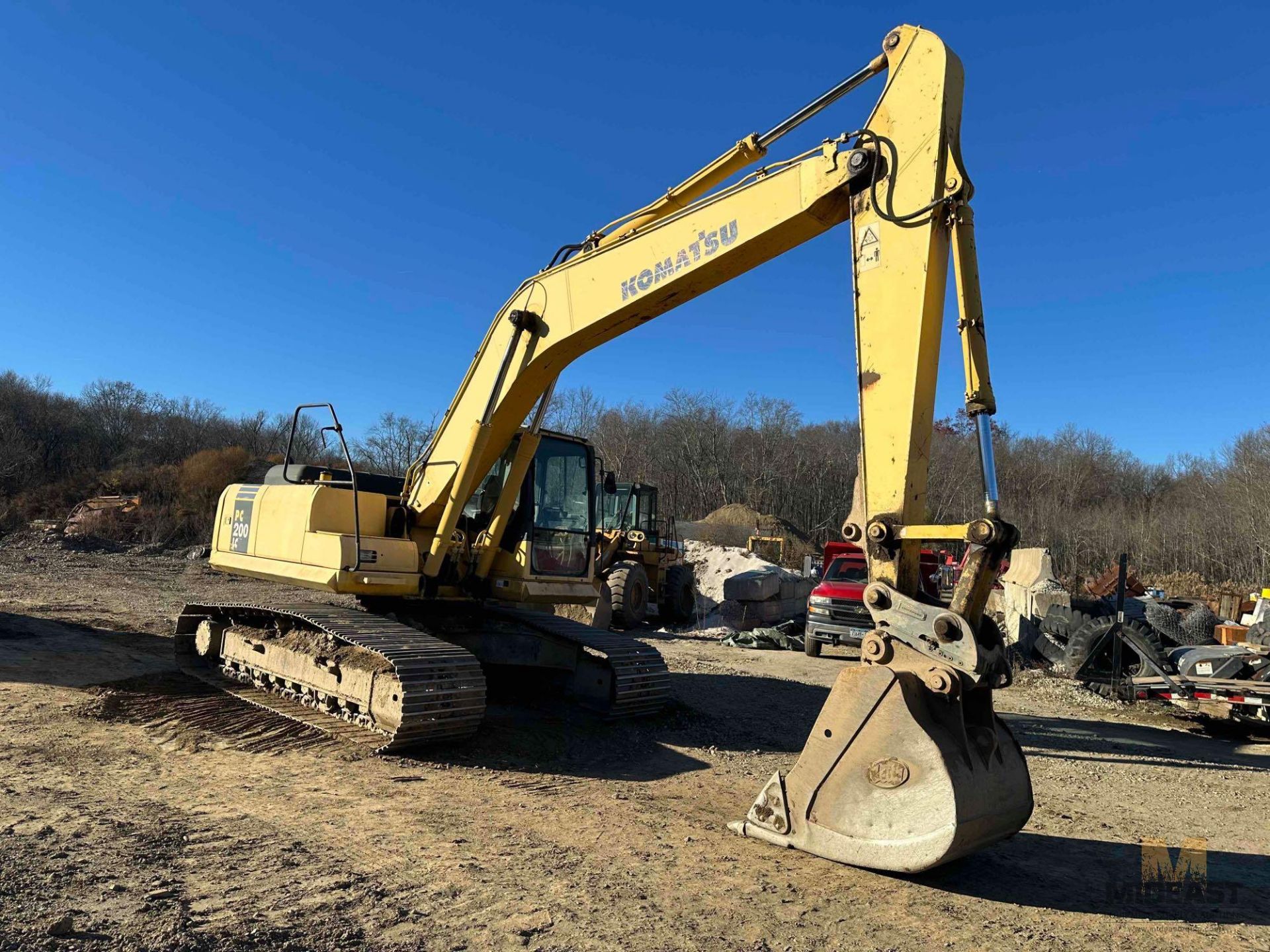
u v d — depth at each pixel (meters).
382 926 3.21
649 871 3.95
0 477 39.94
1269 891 4.20
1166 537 36.78
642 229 5.99
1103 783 6.59
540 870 3.90
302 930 3.11
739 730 7.56
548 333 6.62
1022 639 13.64
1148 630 10.72
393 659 5.75
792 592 18.58
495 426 7.07
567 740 6.64
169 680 8.05
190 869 3.67
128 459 47.88
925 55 4.51
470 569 7.61
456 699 5.91
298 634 7.09
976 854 4.54
